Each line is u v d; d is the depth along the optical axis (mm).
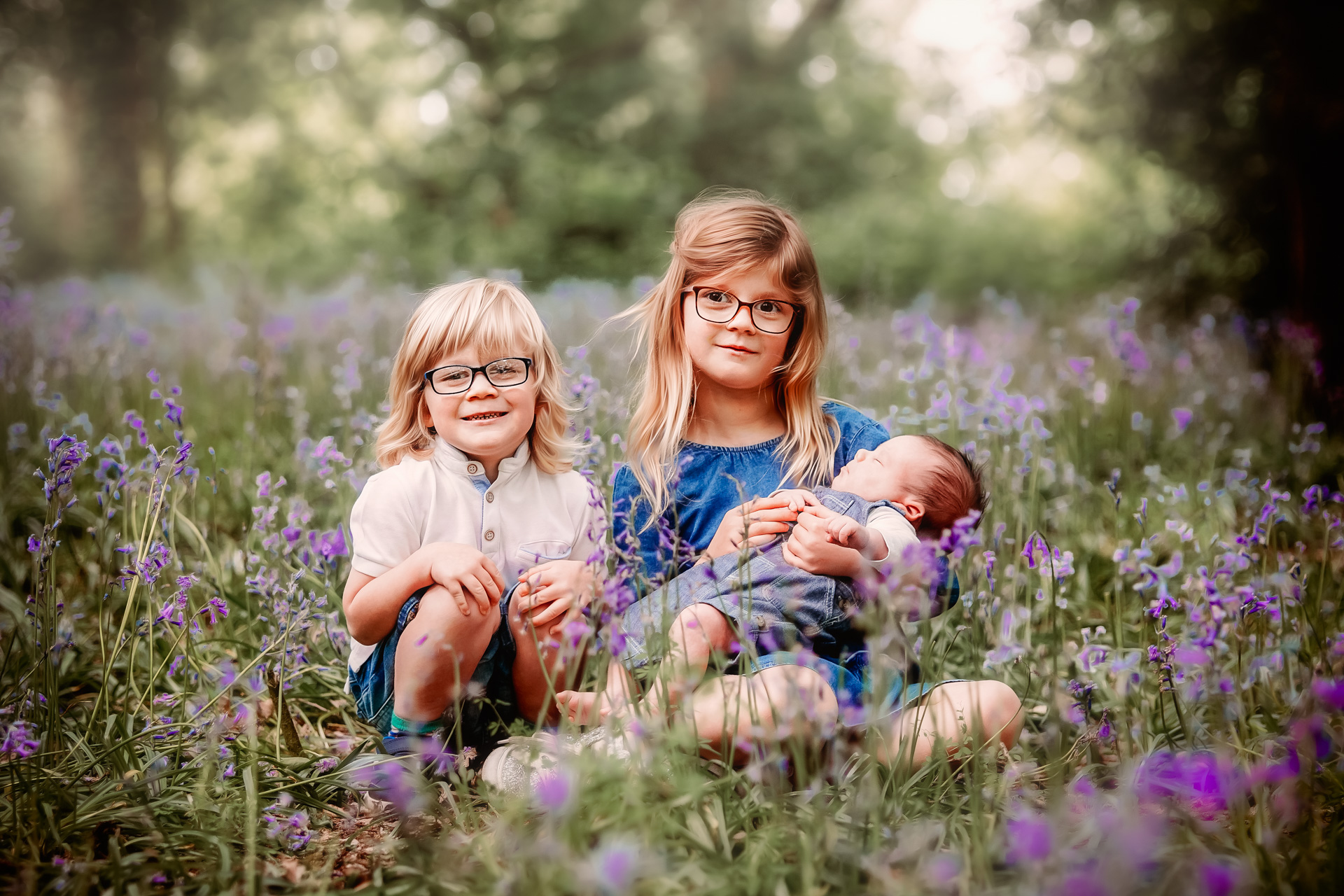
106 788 2152
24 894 1894
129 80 21766
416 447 2664
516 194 18406
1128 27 8305
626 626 2533
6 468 4148
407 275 12891
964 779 2211
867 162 21641
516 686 2518
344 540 2797
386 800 2268
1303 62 7000
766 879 1835
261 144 24312
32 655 2693
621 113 19906
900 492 2707
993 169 23047
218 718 2305
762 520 2582
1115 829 1731
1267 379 5559
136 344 5520
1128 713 2553
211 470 3789
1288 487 4305
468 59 19922
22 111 23922
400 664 2387
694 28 20703
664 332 2938
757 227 2799
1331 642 2605
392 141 21609
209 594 3045
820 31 21703
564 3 19766
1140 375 5000
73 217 22625
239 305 6133
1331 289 6762
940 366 4371
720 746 2273
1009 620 2641
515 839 1906
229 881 1942
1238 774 2006
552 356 2686
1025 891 1662
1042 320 8125
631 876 1567
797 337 2920
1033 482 3328
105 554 2859
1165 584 2369
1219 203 8477
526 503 2662
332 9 20281
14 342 4938
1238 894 1635
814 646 2588
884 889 1820
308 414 4406
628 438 3074
